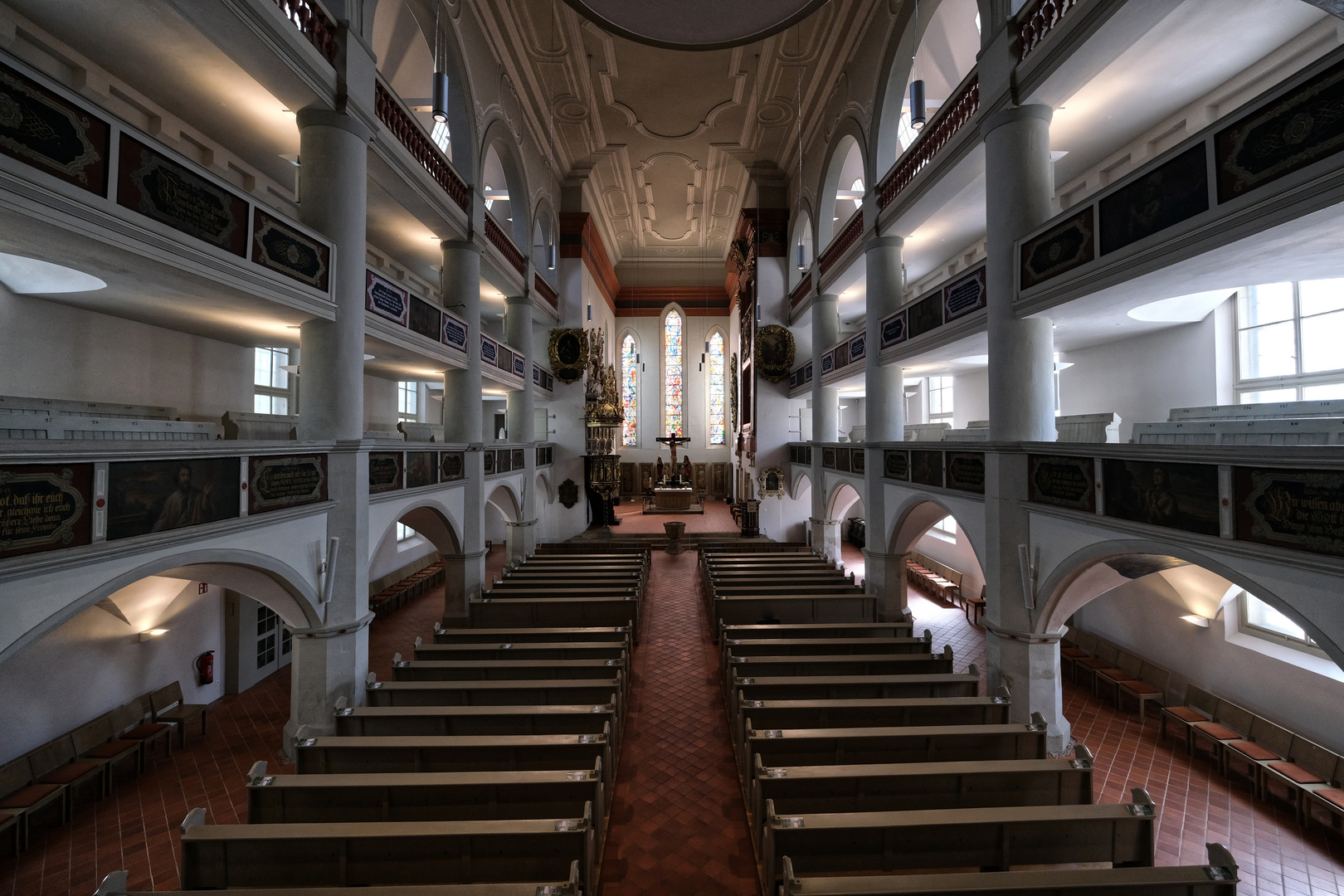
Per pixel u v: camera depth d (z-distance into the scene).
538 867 4.19
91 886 5.29
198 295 5.92
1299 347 7.30
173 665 8.68
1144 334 9.35
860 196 15.46
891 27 11.07
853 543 21.97
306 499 6.75
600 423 20.55
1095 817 4.39
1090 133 9.06
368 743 5.43
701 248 28.23
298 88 6.62
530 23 13.26
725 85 15.73
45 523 3.91
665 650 10.63
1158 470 5.34
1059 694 7.32
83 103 4.16
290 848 4.15
